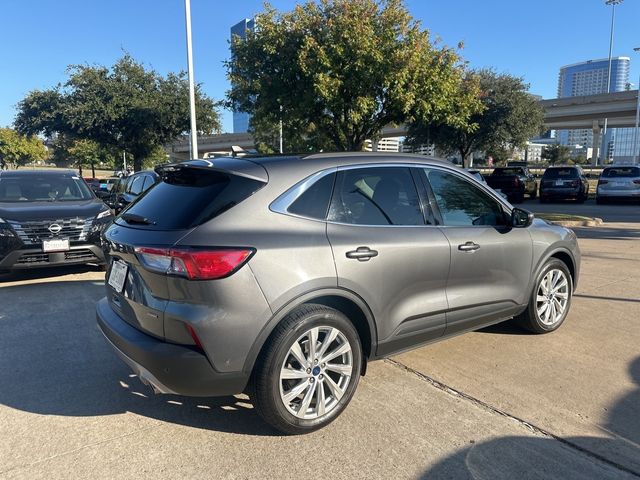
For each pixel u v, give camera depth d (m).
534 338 4.96
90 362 4.47
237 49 14.27
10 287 7.11
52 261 7.32
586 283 7.11
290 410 3.19
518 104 29.48
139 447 3.15
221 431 3.34
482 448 3.11
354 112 12.99
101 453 3.09
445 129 30.08
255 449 3.12
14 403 3.72
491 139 30.48
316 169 3.51
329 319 3.27
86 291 6.89
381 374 4.18
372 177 3.76
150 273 3.06
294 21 13.63
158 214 3.35
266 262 3.04
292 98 13.78
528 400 3.71
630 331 5.14
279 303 3.07
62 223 7.36
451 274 3.96
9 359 4.52
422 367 4.31
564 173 22.64
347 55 12.59
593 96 49.72
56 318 5.68
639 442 3.16
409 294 3.71
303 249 3.18
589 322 5.43
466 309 4.12
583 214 17.31
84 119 28.08
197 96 30.77
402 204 3.85
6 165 75.38
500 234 4.40
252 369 3.09
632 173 21.22
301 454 3.07
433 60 13.71
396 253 3.59
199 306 2.93
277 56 13.56
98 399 3.79
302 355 3.21
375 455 3.05
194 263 2.90
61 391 3.92
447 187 4.20
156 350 3.00
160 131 30.58
